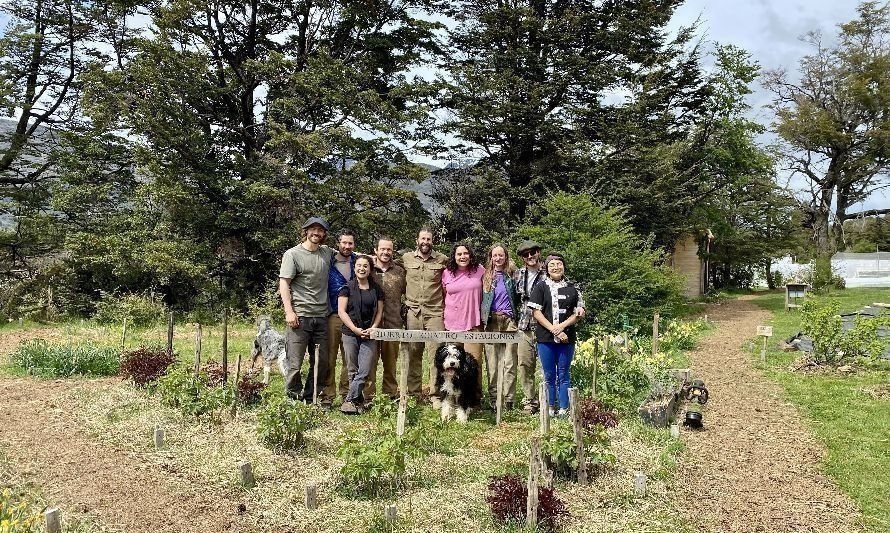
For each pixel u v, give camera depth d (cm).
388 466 511
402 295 811
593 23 2217
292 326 740
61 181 2094
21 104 2133
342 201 1995
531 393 773
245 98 2184
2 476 547
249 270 2097
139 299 1708
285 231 1978
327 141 1981
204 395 712
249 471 534
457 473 570
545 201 1652
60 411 738
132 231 1953
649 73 2195
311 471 568
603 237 1472
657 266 1811
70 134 2053
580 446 545
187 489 528
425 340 698
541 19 2209
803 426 736
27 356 980
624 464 589
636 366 856
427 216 2206
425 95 2205
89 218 2105
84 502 500
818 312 1094
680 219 2284
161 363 835
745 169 2841
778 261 4512
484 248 2055
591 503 509
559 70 2194
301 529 465
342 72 2006
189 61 1875
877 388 915
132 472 562
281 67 1989
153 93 1881
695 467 600
